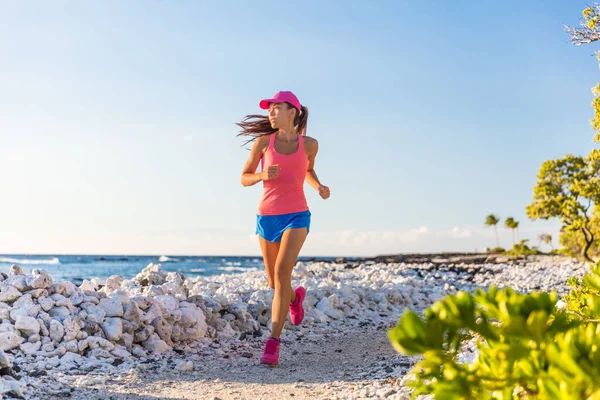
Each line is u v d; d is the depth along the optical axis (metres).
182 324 5.47
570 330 1.32
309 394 3.78
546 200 24.45
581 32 8.27
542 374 1.29
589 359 1.20
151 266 7.90
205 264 70.06
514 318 1.24
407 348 1.25
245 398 3.68
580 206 23.45
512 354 1.26
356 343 5.98
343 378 4.25
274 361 4.76
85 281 6.89
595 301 1.70
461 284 11.59
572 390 1.22
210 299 6.06
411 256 45.72
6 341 4.39
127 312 5.07
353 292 8.31
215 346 5.45
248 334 6.10
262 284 8.14
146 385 3.97
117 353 4.74
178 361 4.77
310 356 5.30
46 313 4.79
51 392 3.60
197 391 3.86
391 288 8.90
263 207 5.12
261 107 5.25
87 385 3.89
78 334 4.74
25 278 5.02
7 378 3.61
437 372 1.43
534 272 16.19
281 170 5.05
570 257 30.05
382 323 7.30
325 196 5.41
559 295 9.20
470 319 1.32
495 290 1.43
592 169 23.59
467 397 1.35
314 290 7.75
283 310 4.88
